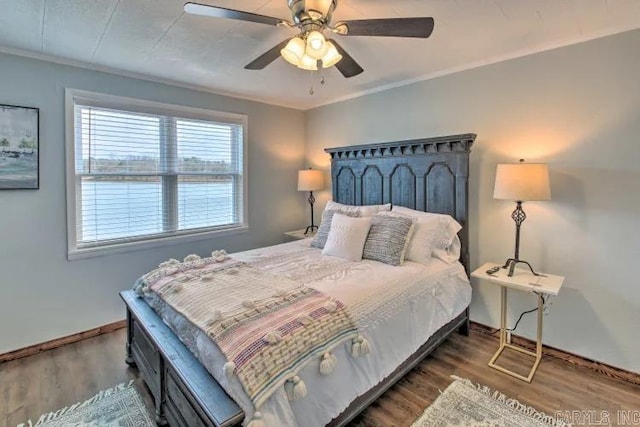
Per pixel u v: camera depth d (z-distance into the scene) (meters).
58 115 2.63
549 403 1.97
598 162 2.25
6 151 2.42
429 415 1.86
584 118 2.29
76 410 1.92
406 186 3.15
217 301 1.75
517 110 2.59
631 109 2.12
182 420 1.52
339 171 3.78
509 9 1.91
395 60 2.71
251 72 2.98
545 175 2.21
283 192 4.28
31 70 2.50
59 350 2.61
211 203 3.68
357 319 1.73
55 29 2.12
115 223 3.01
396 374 1.99
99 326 2.91
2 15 1.93
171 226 3.36
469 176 2.85
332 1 1.61
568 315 2.43
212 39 2.29
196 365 1.50
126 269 3.06
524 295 2.63
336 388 1.56
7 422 1.82
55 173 2.64
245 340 1.40
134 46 2.39
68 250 2.72
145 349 2.01
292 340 1.43
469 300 2.73
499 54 2.58
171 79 3.17
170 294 1.93
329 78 3.18
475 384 2.14
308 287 1.95
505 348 2.58
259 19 1.59
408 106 3.28
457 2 1.83
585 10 1.92
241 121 3.82
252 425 1.18
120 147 3.00
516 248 2.44
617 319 2.23
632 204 2.14
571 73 2.33
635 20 2.03
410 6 1.86
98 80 2.81
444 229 2.71
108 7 1.86
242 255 2.75
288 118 4.28
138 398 2.02
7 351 2.49
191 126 3.46
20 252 2.52
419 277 2.28
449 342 2.69
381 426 1.78
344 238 2.68
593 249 2.30
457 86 2.92
